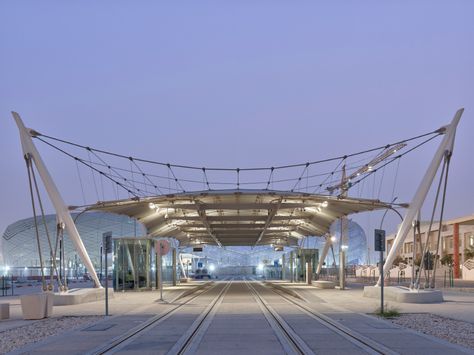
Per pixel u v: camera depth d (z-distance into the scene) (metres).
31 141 28.41
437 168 29.62
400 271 65.94
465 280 70.75
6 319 20.88
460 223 87.62
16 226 140.88
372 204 32.69
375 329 16.33
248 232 62.81
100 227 130.62
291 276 73.94
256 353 12.16
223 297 36.22
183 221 51.56
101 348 12.95
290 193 33.59
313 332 15.63
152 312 23.11
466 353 12.12
